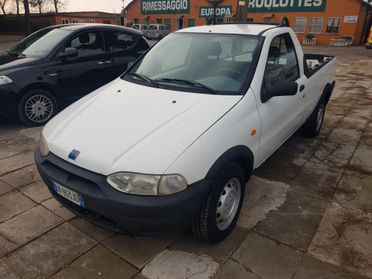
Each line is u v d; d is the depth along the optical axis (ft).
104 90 10.38
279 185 11.69
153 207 6.82
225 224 8.84
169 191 6.93
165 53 11.53
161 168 6.95
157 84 9.93
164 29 114.42
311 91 13.50
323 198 10.94
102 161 7.29
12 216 9.80
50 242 8.77
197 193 7.20
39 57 17.54
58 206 10.28
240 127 8.49
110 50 20.15
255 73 9.58
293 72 12.17
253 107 9.14
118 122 8.25
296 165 13.26
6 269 7.88
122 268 7.93
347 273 7.87
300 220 9.77
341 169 12.99
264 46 10.24
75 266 7.98
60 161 7.93
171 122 7.97
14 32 116.26
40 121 17.70
